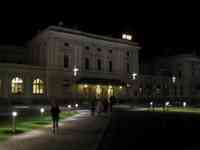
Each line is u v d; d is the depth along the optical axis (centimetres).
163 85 6675
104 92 5416
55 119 1794
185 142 1502
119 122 2373
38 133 1720
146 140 1532
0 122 2273
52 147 1296
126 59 5981
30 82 4522
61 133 1727
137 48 6169
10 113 3058
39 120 2447
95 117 2788
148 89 6328
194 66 7438
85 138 1544
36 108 3634
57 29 4931
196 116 3030
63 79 4884
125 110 3903
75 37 5094
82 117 2786
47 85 4697
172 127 2108
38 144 1366
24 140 1476
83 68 5212
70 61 5038
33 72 4569
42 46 5122
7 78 4284
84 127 2011
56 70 4822
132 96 5950
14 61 5531
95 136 1614
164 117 2892
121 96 5722
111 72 5650
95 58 5422
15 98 4325
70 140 1480
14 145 1341
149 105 5144
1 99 4184
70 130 1858
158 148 1333
